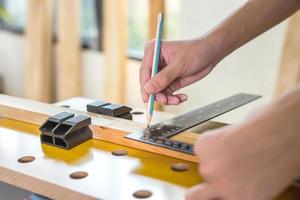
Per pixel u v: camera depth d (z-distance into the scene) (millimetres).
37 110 916
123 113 942
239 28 883
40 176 647
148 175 658
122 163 703
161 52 880
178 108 2051
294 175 376
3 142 797
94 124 826
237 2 1847
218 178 386
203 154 396
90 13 2512
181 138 768
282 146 370
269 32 1782
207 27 1966
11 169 671
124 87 2311
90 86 2582
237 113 1580
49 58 2623
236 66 1914
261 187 375
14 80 2979
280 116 375
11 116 934
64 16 2443
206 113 910
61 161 708
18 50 2887
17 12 2895
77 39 2475
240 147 379
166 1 2062
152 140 758
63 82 2523
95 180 636
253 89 1907
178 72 872
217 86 1991
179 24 2055
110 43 2248
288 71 1687
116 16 2195
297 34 1640
